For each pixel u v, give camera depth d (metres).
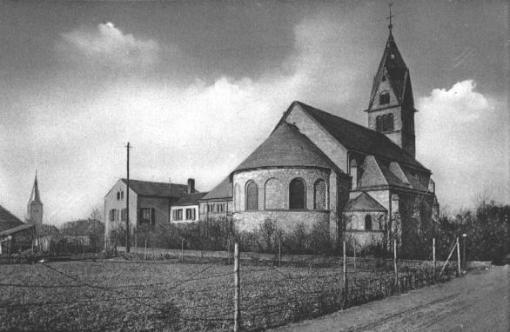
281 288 16.92
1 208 33.84
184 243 41.22
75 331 10.13
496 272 25.55
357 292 14.97
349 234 37.72
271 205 38.56
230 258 30.67
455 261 29.94
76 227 63.38
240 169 40.25
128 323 10.95
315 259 29.34
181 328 10.58
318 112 49.94
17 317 11.45
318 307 13.02
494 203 35.75
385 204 41.56
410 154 59.12
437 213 44.97
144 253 36.50
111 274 22.33
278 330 10.87
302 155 39.75
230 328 10.72
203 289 16.72
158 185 68.69
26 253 33.94
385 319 12.16
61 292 15.88
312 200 38.66
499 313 13.06
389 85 58.75
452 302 14.96
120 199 67.06
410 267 25.42
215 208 55.84
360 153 45.88
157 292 15.94
